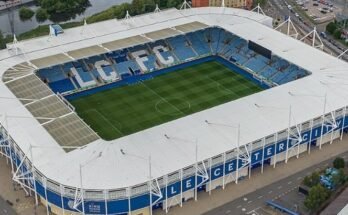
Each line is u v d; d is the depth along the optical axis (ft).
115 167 468.34
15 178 483.51
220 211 483.10
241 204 491.31
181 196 487.20
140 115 628.28
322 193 472.03
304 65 647.56
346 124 582.76
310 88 590.96
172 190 479.41
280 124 534.78
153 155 485.56
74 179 456.45
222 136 513.86
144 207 469.98
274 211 481.87
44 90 588.50
